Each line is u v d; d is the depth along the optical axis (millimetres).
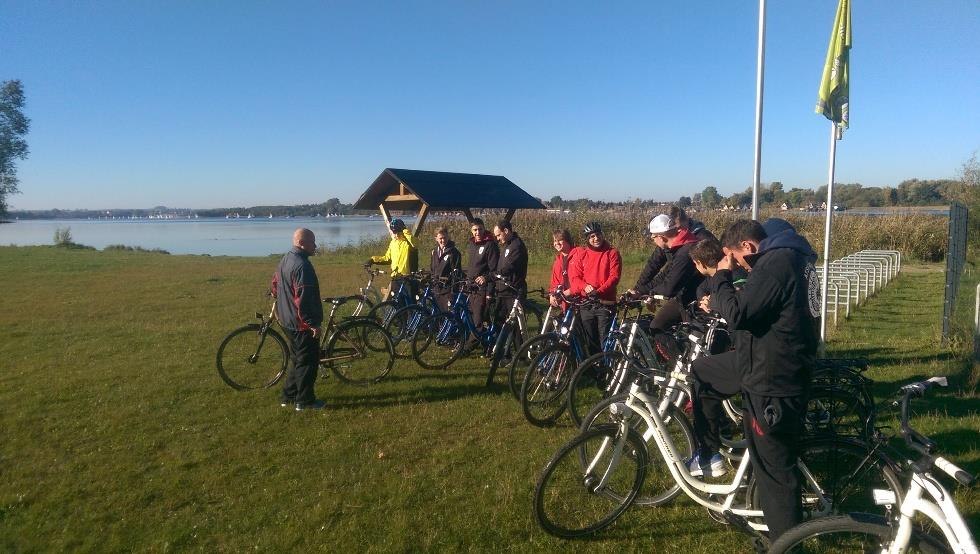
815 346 2930
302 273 5566
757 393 2947
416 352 6930
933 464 2404
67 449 4891
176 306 12008
